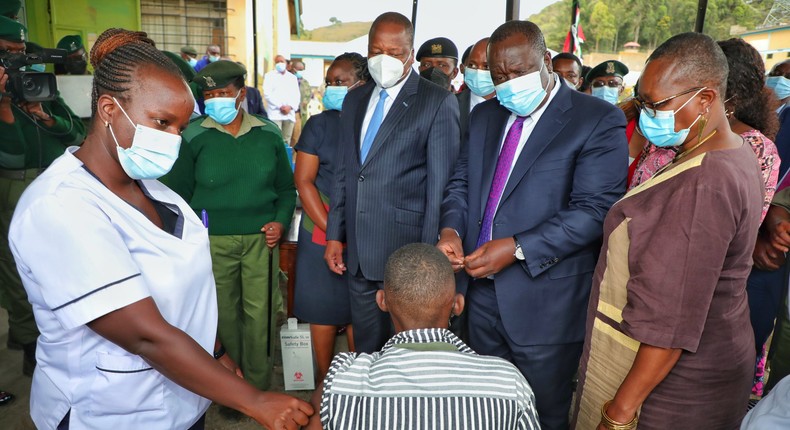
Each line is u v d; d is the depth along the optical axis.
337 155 2.26
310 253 2.40
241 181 2.34
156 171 1.07
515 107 1.69
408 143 2.00
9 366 2.85
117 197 1.05
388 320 2.29
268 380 2.65
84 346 1.05
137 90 1.01
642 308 1.13
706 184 1.08
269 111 8.46
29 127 2.62
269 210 2.46
